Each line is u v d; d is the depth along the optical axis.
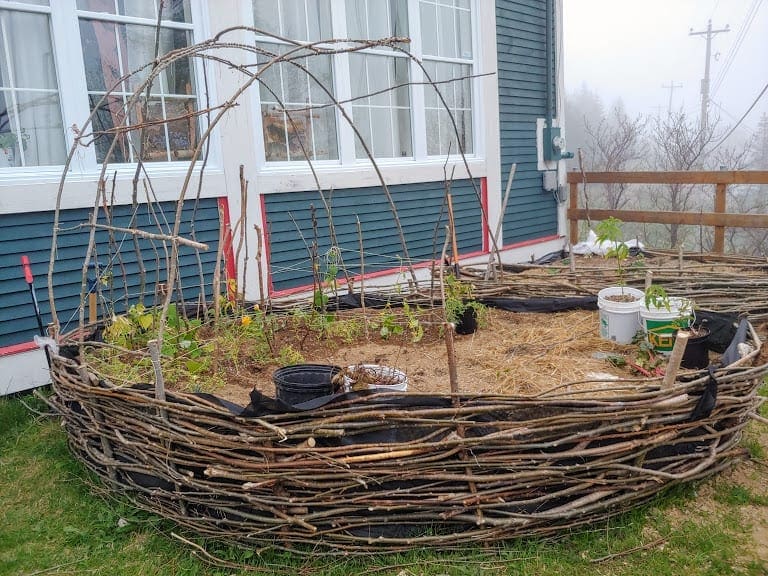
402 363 3.88
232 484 2.74
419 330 4.21
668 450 3.00
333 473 2.63
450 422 2.61
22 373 4.60
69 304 4.85
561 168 10.02
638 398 2.78
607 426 2.74
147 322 4.00
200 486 2.78
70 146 4.80
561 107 9.99
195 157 3.01
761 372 3.12
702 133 14.59
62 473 3.51
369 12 6.88
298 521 2.66
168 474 2.91
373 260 7.17
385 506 2.65
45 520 3.07
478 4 8.16
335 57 6.55
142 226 5.24
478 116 8.41
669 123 17.94
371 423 2.61
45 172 4.68
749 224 8.34
